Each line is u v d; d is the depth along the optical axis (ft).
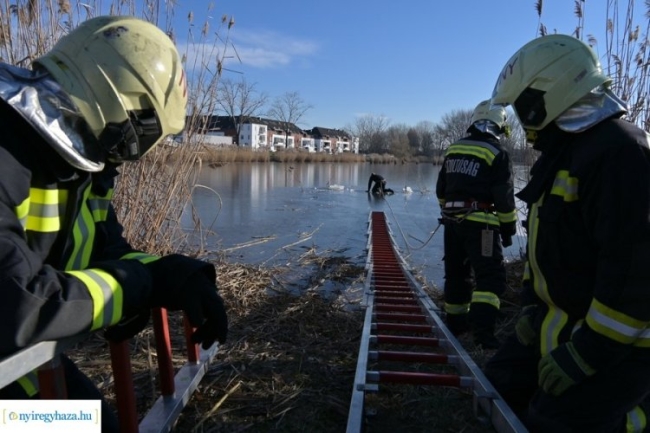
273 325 13.66
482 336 12.57
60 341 4.60
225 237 26.78
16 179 4.50
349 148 343.87
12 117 4.66
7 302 4.08
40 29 14.58
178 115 5.79
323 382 10.50
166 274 5.86
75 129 4.90
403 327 12.89
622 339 5.82
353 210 42.52
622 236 5.75
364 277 19.89
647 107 17.28
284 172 91.50
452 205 13.46
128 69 5.18
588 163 6.13
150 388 9.55
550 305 7.18
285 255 23.43
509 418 7.50
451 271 14.06
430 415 9.21
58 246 5.21
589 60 6.60
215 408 9.09
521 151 23.26
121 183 17.52
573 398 6.50
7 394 5.31
